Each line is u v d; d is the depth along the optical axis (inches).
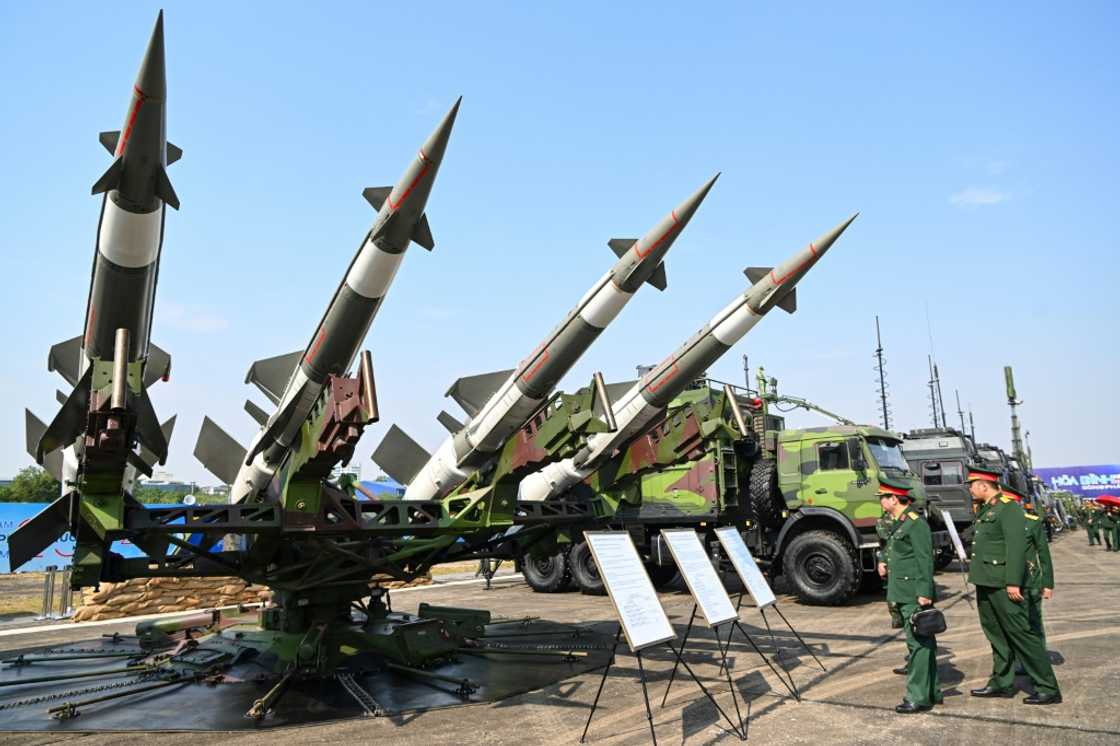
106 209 271.0
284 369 343.0
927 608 229.1
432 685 271.6
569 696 255.3
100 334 297.6
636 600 203.3
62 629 450.3
